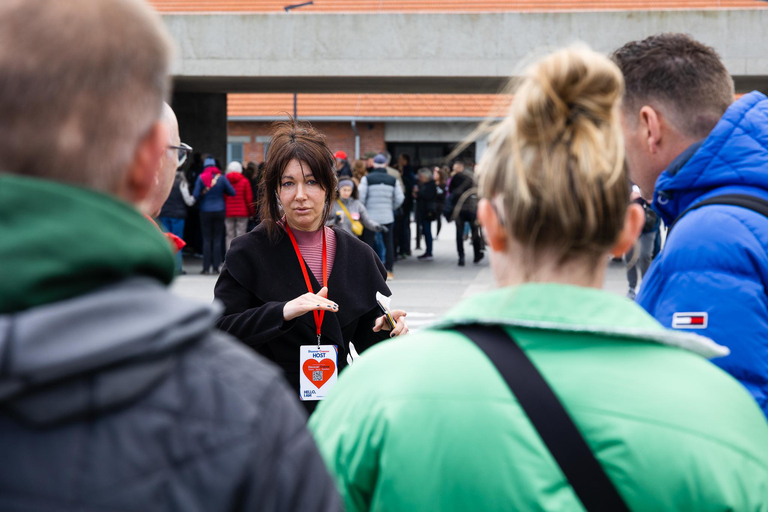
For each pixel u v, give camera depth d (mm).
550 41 12695
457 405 1108
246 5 21453
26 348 716
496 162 1216
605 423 1080
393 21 12969
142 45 864
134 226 815
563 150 1142
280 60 13148
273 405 857
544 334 1152
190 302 856
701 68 1908
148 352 783
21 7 812
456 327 1209
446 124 28734
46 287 751
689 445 1080
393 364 1186
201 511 783
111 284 808
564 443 1069
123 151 855
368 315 2988
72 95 811
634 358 1146
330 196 3000
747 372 1644
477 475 1079
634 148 2004
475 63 12883
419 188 15258
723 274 1680
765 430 1178
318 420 1252
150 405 794
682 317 1702
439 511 1088
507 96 1270
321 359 2799
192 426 803
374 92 16547
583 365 1123
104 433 771
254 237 2945
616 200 1157
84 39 818
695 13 12461
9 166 806
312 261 2971
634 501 1060
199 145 17094
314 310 2850
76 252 757
